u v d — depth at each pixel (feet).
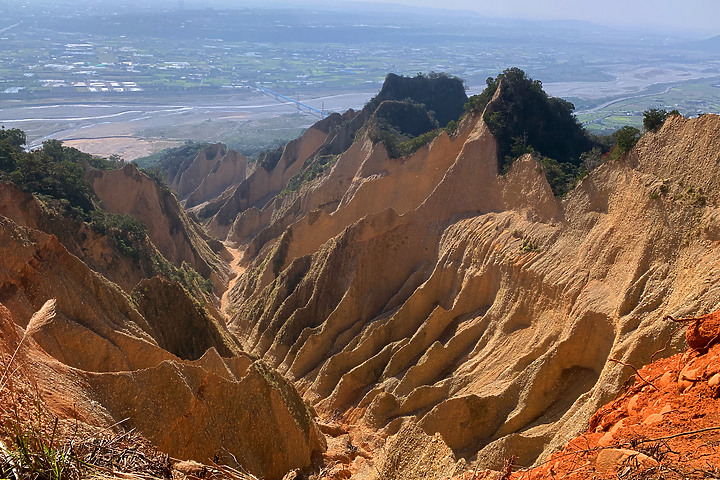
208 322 160.76
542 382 118.42
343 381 154.51
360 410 146.51
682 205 111.04
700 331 49.88
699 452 34.94
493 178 170.91
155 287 153.79
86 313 121.80
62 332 110.83
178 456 89.15
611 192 131.03
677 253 108.47
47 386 76.79
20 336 87.61
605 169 135.13
